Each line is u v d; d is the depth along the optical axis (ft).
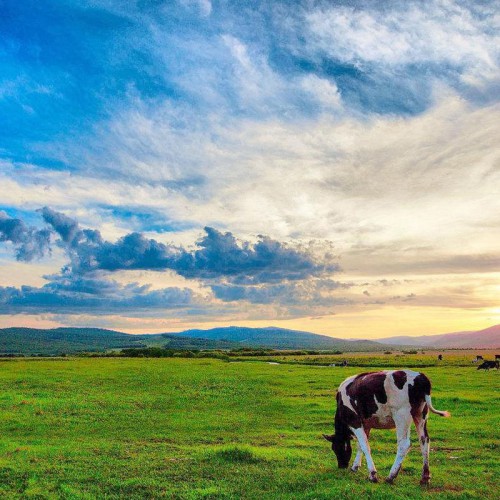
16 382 119.24
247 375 140.87
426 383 38.68
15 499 34.83
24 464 44.78
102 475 40.83
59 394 101.40
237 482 38.78
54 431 66.95
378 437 58.90
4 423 71.82
